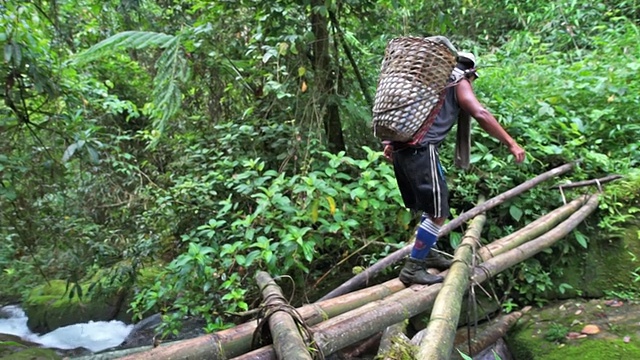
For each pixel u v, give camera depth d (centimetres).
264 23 394
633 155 378
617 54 473
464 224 339
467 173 366
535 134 364
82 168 386
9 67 298
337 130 424
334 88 411
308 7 382
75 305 502
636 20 605
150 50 585
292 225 314
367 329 207
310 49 411
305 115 399
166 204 370
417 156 239
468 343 267
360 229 338
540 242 301
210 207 373
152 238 400
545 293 317
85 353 432
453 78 238
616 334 266
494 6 725
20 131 339
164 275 345
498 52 615
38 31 348
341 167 391
